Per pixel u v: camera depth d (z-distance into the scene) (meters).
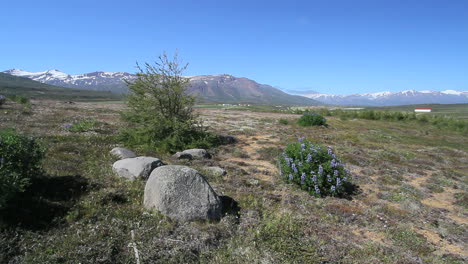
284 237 6.11
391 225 7.74
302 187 9.84
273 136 21.31
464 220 8.91
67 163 9.47
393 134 29.38
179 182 6.57
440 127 40.78
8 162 6.20
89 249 4.87
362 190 10.85
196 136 15.59
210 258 5.21
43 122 19.22
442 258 6.19
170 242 5.39
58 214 5.96
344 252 5.84
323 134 24.25
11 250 4.63
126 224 5.87
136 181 8.37
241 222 6.69
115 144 14.02
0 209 5.51
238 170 11.52
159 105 15.16
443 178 13.58
